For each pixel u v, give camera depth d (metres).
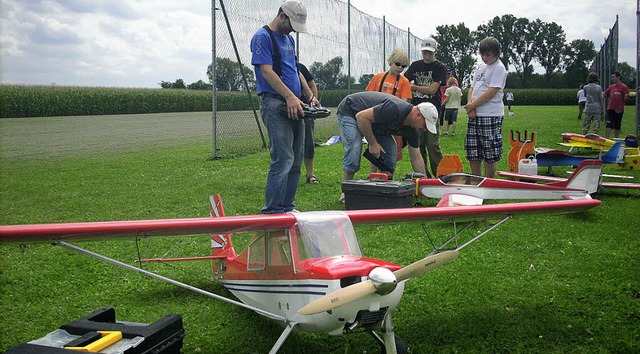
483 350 4.20
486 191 7.87
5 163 12.86
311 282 3.75
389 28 23.11
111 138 20.08
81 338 3.23
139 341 3.24
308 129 9.56
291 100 5.93
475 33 93.25
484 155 8.42
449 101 18.19
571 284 5.38
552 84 89.56
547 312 4.80
